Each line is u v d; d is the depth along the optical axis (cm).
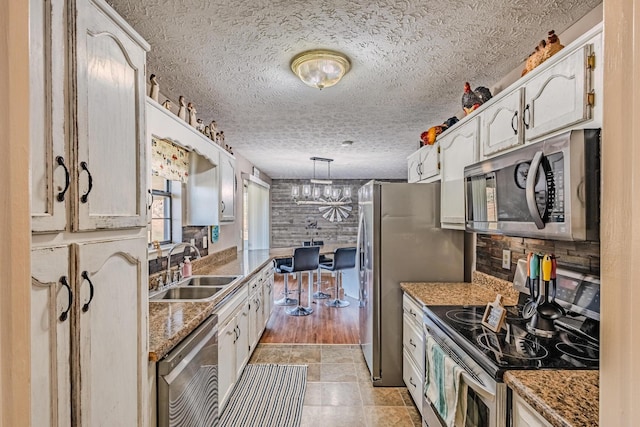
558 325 156
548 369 115
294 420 222
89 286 92
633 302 42
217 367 194
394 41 174
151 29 162
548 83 133
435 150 268
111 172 103
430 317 184
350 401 246
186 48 181
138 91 120
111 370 103
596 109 110
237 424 218
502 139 167
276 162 569
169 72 210
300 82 226
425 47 180
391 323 270
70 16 86
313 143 418
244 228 582
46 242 80
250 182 597
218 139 316
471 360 134
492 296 222
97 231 97
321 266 526
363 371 295
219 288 246
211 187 292
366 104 270
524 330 153
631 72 43
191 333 164
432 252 271
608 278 46
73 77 87
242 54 188
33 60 76
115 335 105
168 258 246
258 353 334
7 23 45
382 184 270
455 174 228
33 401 76
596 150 108
